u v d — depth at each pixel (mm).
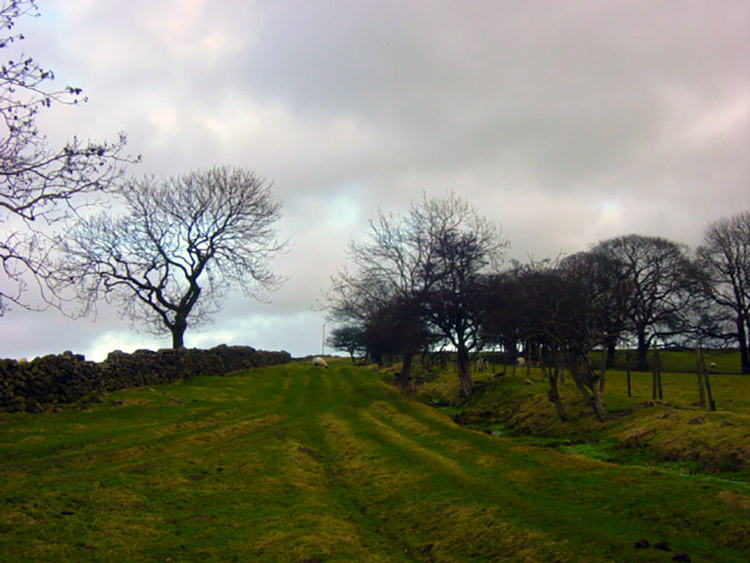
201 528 12656
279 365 71250
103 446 19516
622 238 65125
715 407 27406
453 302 43281
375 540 12578
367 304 44969
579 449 23172
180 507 14070
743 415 22438
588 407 31438
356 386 48938
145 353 36719
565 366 35906
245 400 35750
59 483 14320
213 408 30516
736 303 60781
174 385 38125
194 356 44062
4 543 10477
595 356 72750
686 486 13258
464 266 44125
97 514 12734
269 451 21766
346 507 15570
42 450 17938
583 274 36781
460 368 47438
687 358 69438
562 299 30266
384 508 15008
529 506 13062
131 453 18969
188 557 10906
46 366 25469
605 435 25750
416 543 12359
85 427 22062
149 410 27250
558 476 15578
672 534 10766
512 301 34000
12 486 13812
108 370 30672
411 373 70125
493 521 12320
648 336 62344
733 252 60938
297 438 25594
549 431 29734
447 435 23859
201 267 46750
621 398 33469
